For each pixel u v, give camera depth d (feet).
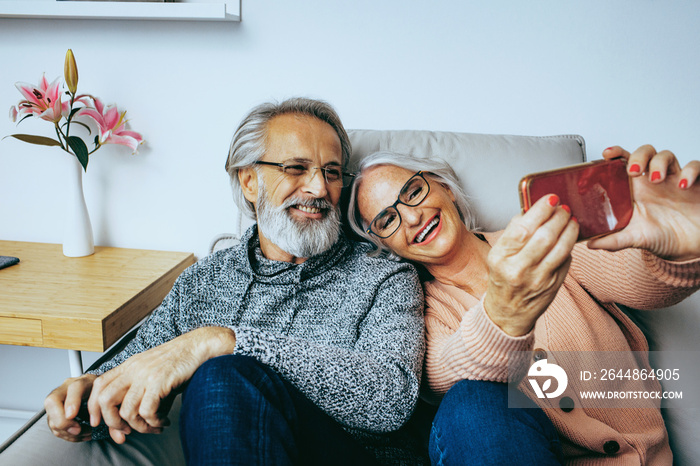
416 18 4.79
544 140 4.04
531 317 2.10
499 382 2.47
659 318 3.37
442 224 3.21
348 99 5.01
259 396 2.20
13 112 4.41
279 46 4.91
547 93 4.88
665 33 4.68
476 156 3.83
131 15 4.51
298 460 2.32
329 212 3.30
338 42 4.88
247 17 4.85
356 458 2.61
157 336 3.30
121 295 4.10
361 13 4.81
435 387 2.91
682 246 2.17
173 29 4.89
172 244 5.36
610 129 4.92
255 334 2.51
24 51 5.02
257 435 2.11
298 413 2.41
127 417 2.41
